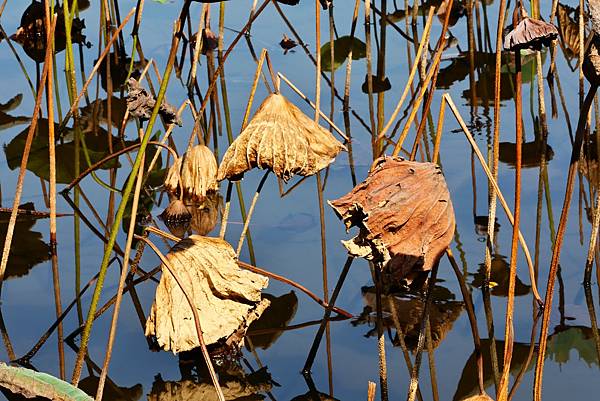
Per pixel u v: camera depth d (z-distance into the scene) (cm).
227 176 483
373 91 631
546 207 516
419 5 776
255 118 484
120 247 500
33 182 536
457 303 474
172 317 452
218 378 449
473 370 450
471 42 612
